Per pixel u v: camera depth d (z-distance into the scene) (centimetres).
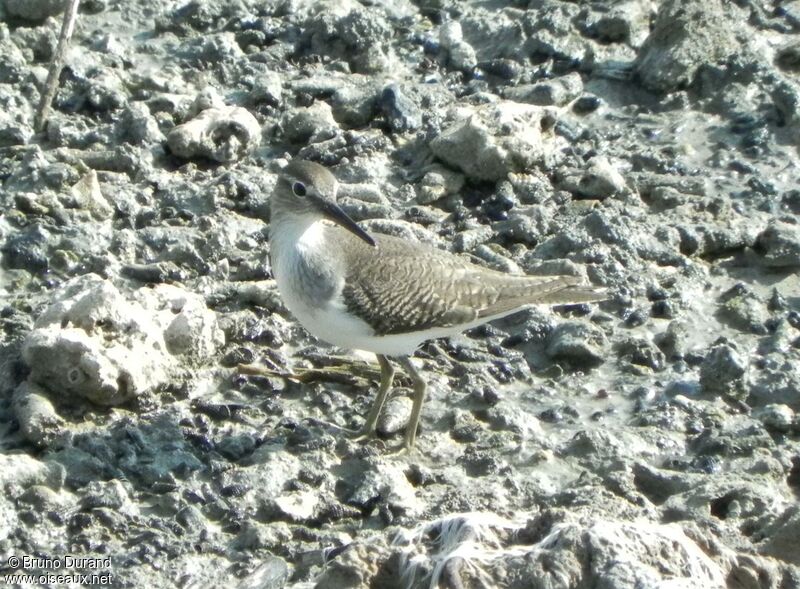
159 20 1862
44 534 1117
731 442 1265
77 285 1364
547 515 1011
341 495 1197
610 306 1476
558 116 1755
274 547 1123
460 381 1359
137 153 1631
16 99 1708
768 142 1748
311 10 1928
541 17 1919
